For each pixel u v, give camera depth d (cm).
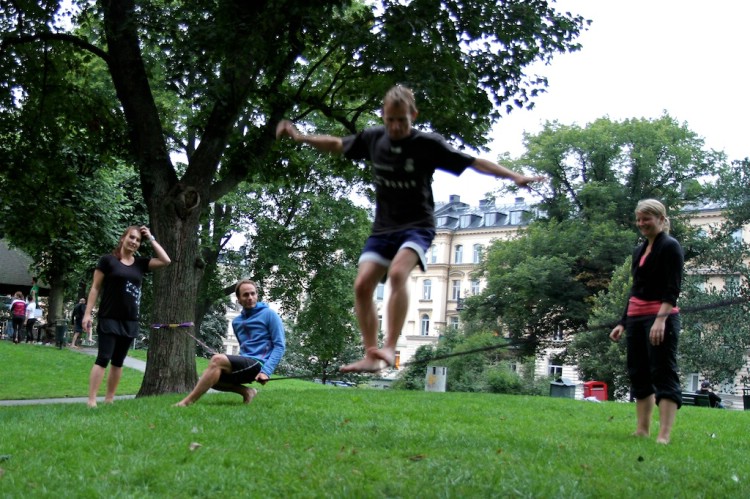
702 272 4425
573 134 4859
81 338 3394
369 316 452
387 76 1465
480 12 1487
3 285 4134
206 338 5800
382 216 464
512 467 532
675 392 695
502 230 7419
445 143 441
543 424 845
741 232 5419
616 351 3969
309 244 3553
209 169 1435
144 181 1423
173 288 1380
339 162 1869
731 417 1123
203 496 457
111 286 928
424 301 7762
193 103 1409
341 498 448
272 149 1708
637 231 4703
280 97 1527
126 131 1589
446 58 1439
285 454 559
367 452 572
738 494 493
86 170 1973
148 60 1634
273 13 1331
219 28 1312
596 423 885
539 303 4638
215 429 668
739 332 3891
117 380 955
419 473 510
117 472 498
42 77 1709
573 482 491
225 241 3619
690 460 598
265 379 908
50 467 512
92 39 1781
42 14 1574
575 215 4972
